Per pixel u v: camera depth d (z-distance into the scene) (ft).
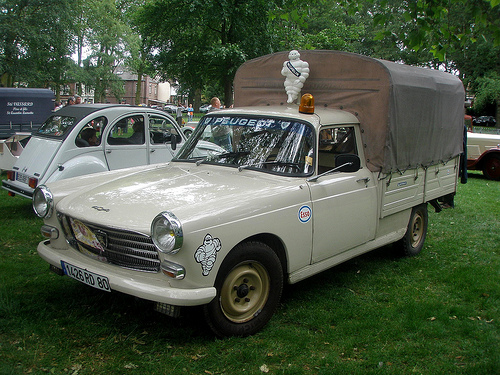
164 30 53.42
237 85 18.48
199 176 13.24
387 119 14.69
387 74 14.51
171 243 9.64
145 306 12.93
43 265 15.85
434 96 17.48
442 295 14.99
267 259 11.59
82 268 11.05
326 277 16.14
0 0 67.46
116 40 115.55
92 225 10.91
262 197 11.50
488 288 15.49
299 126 13.61
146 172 14.33
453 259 18.89
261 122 14.32
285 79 16.72
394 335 11.94
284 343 11.27
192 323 11.98
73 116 22.81
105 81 120.98
